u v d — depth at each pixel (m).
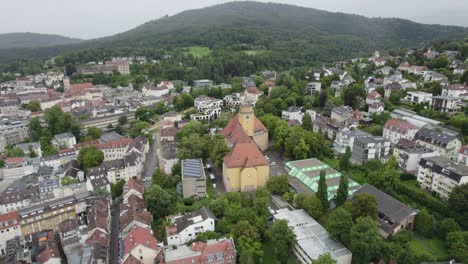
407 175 167.12
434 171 149.88
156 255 121.19
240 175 172.88
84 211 163.50
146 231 128.00
